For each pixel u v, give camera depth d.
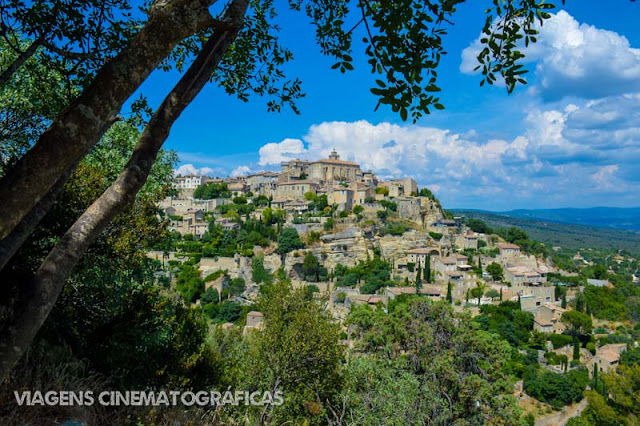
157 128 4.87
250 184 174.50
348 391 19.72
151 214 14.10
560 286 101.94
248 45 9.95
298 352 18.03
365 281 95.31
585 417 43.50
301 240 108.75
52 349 8.12
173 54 10.91
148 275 14.92
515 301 86.44
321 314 20.09
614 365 67.50
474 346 28.58
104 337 10.89
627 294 116.38
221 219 126.38
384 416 20.45
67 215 9.95
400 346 29.41
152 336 12.31
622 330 88.69
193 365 14.27
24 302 4.07
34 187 3.51
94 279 11.65
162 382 11.45
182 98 4.96
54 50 7.53
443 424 24.05
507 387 26.55
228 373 17.33
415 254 105.50
